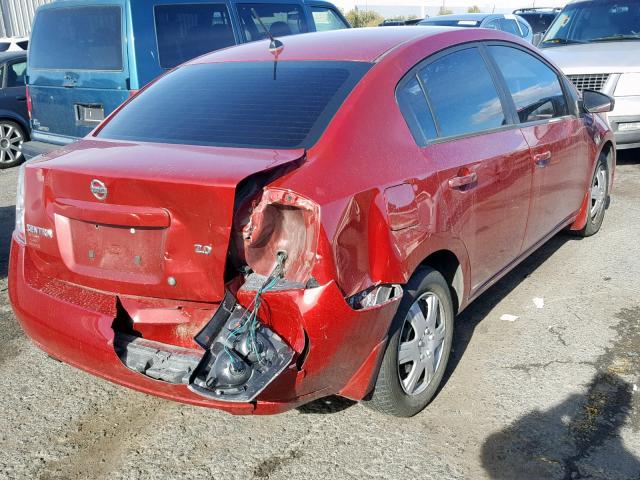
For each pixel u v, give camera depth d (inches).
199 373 106.2
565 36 369.1
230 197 99.7
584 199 213.2
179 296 109.0
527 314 176.2
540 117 177.8
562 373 146.9
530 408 134.6
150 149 120.5
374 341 114.7
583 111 201.3
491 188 146.9
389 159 120.6
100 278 114.3
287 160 108.0
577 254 216.5
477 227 143.7
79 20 277.0
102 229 112.8
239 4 306.8
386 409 126.3
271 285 105.6
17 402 141.5
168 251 107.0
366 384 117.4
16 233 131.0
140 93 151.8
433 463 119.4
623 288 190.1
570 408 134.1
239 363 103.3
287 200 103.9
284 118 123.7
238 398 101.5
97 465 121.6
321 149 114.2
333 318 105.0
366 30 157.4
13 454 124.9
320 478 116.6
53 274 121.7
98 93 274.2
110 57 269.1
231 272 108.5
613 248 220.5
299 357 106.0
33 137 309.3
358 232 109.5
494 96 158.6
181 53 278.7
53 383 148.9
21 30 850.1
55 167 114.4
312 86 130.3
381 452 122.9
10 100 388.5
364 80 127.6
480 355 156.1
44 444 127.8
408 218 119.7
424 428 129.6
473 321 173.3
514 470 117.0
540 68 184.5
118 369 111.7
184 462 121.8
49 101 295.3
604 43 346.0
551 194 181.9
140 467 120.8
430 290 130.3
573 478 114.4
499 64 165.2
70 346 116.5
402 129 127.5
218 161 108.8
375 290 114.2
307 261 104.2
